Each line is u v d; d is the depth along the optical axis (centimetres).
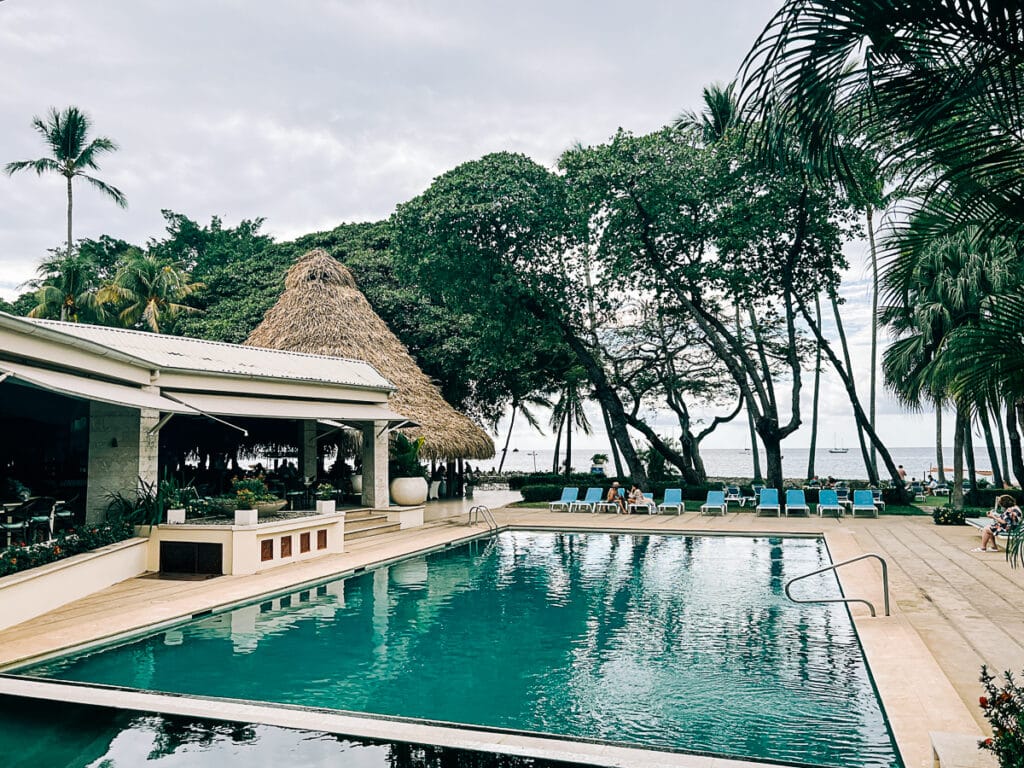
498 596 1309
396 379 2752
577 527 2198
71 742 636
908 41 401
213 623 1089
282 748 611
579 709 744
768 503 2497
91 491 1474
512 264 2917
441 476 3500
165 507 1464
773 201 2400
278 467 2788
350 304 2967
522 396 3806
